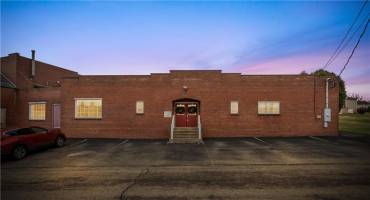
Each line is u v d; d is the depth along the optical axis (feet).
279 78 68.74
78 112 70.33
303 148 49.85
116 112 69.56
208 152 46.78
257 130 68.03
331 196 23.59
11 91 82.79
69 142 61.72
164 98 69.10
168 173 32.58
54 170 35.06
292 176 30.42
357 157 41.24
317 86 68.90
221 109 68.33
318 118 68.44
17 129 45.16
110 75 70.13
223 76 68.74
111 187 27.02
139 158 42.34
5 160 41.86
